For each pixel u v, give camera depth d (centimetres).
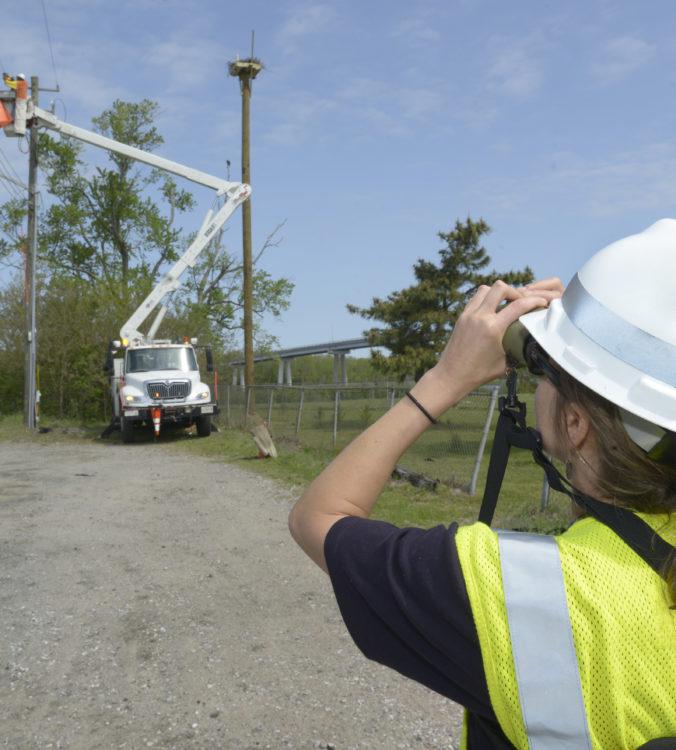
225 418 2312
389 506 805
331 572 68
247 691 359
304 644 421
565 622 55
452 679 60
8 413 2638
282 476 1105
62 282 2666
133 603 500
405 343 2236
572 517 69
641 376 56
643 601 54
